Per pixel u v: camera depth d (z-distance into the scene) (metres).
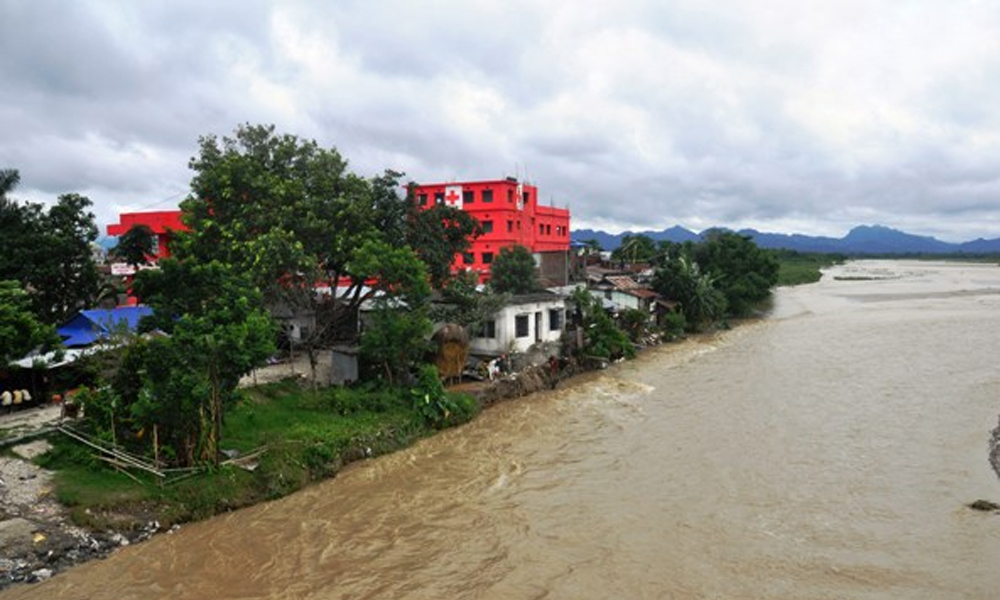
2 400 23.22
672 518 18.11
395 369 28.98
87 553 15.72
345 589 14.70
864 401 30.22
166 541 16.83
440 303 32.84
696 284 55.59
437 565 15.76
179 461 19.42
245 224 28.89
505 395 31.16
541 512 18.67
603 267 69.75
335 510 18.95
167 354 18.94
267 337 21.00
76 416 21.61
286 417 24.64
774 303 77.94
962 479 20.67
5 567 14.53
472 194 57.47
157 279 22.81
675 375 37.00
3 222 28.89
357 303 33.12
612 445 24.55
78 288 30.23
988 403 29.70
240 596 14.41
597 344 40.22
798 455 23.00
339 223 30.97
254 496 19.42
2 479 17.77
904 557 15.71
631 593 14.29
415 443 24.98
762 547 16.30
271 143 32.41
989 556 15.68
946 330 52.75
